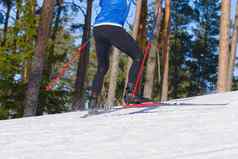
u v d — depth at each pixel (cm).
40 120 916
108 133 691
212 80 5394
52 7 2100
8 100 2766
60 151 594
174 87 5156
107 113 903
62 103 2909
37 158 567
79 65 2736
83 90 2723
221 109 850
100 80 873
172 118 785
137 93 919
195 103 983
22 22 2661
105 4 859
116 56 2750
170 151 542
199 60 5375
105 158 537
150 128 705
